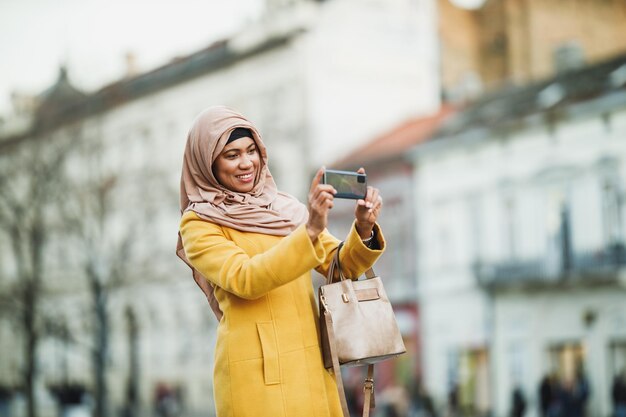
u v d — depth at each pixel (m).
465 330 30.48
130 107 44.41
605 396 26.05
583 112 27.02
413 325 32.22
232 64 39.88
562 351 27.53
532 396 28.16
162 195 36.34
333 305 3.59
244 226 3.58
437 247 31.55
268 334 3.48
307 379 3.48
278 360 3.46
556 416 26.41
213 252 3.49
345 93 37.12
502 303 29.38
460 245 30.73
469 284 30.28
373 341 3.57
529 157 28.67
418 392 30.17
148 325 41.19
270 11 38.00
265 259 3.35
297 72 36.91
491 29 37.56
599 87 27.70
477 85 37.59
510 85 33.22
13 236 30.64
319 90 36.78
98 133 31.84
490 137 29.67
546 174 28.12
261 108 38.59
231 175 3.60
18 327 31.52
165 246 38.72
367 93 37.41
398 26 37.97
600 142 26.77
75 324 39.50
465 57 38.06
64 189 30.53
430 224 31.83
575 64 35.41
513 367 28.92
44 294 31.27
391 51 37.84
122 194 34.31
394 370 32.00
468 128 30.77
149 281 39.09
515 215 29.12
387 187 33.38
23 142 30.98
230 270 3.41
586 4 35.97
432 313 31.66
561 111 27.59
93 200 31.05
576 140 27.42
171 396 40.69
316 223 3.37
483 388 29.73
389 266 33.25
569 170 27.55
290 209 3.73
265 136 37.91
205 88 41.22
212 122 3.58
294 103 37.09
